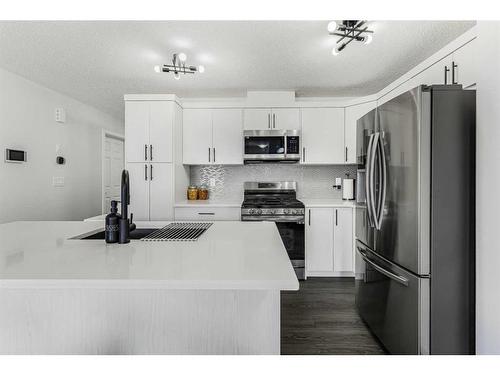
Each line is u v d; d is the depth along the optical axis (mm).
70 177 4285
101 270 1039
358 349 2061
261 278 966
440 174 1604
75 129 4387
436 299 1611
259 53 2754
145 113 3539
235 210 3617
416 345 1644
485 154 1409
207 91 3912
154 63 3010
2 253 1273
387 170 1941
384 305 2016
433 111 1603
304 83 3568
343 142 3783
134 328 1172
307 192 4219
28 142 3529
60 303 1161
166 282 947
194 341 1175
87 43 2582
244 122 3844
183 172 3955
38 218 3693
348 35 2211
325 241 3600
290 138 3730
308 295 3049
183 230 1837
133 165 3553
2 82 3184
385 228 1970
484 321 1410
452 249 1604
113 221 1469
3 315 1157
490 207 1375
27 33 2420
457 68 2168
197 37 2461
